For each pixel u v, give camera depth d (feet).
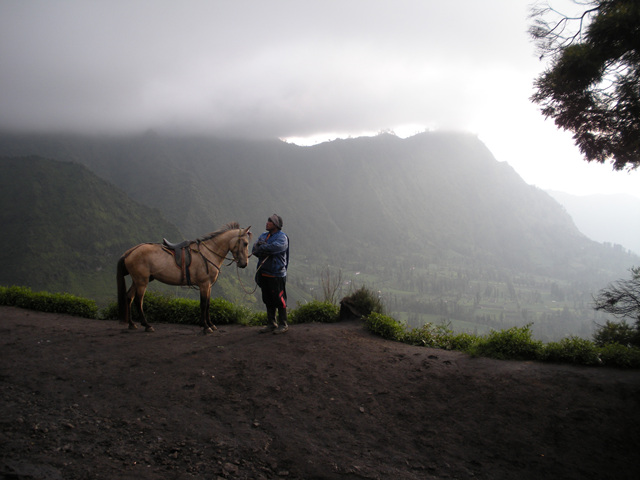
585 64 16.93
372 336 24.57
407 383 17.87
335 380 17.85
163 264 24.43
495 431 14.66
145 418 14.39
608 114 18.12
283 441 13.60
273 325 24.02
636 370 18.49
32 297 32.86
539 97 19.88
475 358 20.58
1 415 13.70
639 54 16.93
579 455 13.46
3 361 18.51
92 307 32.71
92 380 17.10
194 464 12.05
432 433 14.61
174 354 20.15
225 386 16.94
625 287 21.45
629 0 16.25
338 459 12.91
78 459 11.69
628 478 12.53
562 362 19.79
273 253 23.08
